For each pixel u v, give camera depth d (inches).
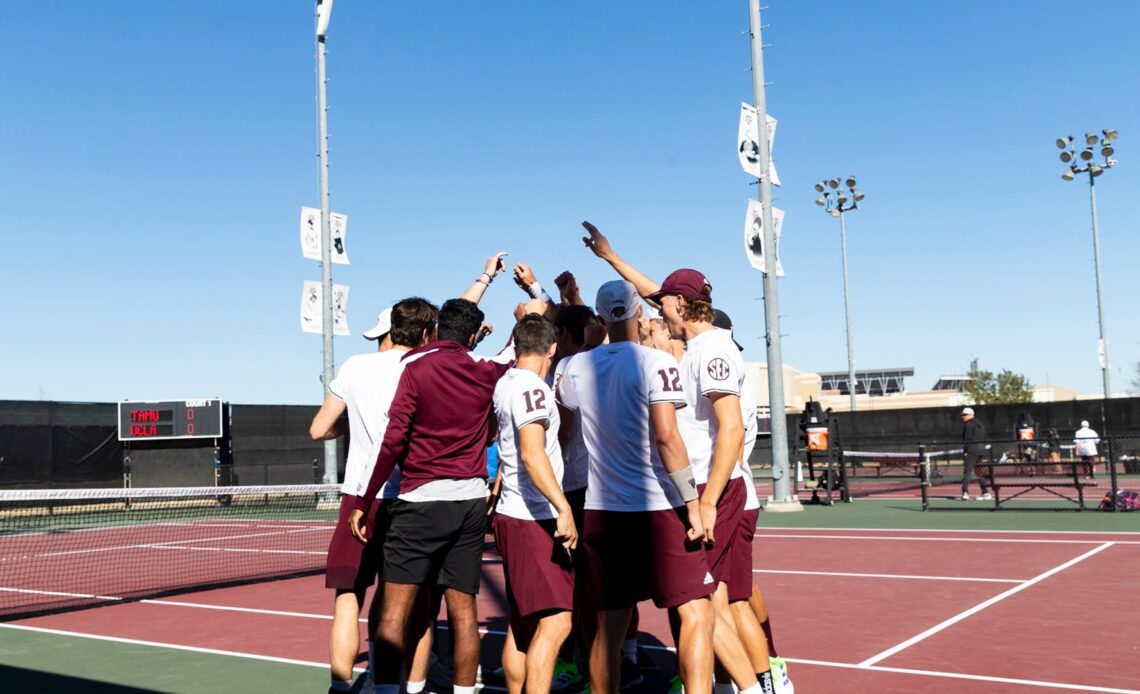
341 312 847.7
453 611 187.6
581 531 188.5
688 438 177.3
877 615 284.4
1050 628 257.9
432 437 183.2
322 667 243.4
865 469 1232.8
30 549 599.2
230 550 569.3
